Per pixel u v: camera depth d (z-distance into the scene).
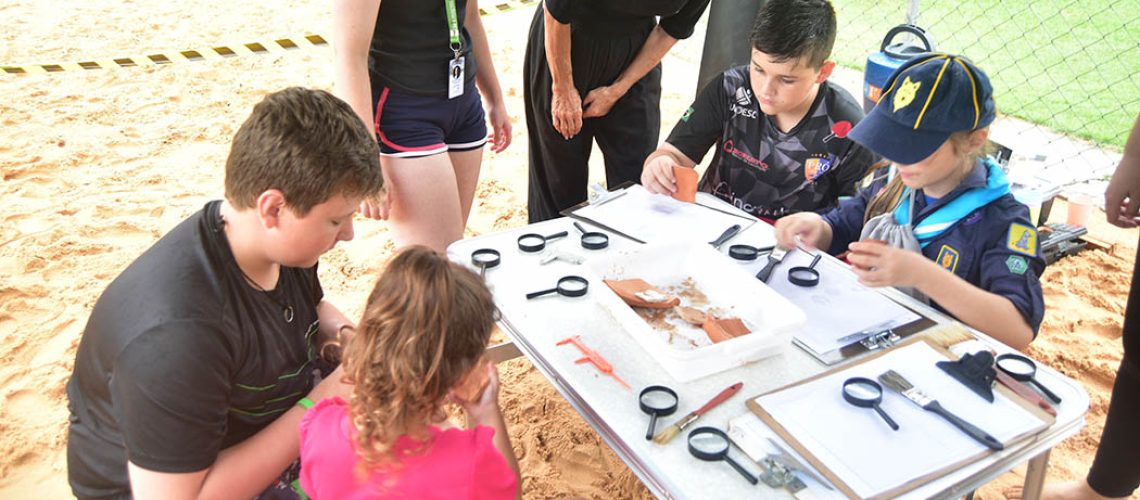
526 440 2.68
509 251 2.09
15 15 7.48
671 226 2.24
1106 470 2.01
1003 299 1.77
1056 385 1.55
